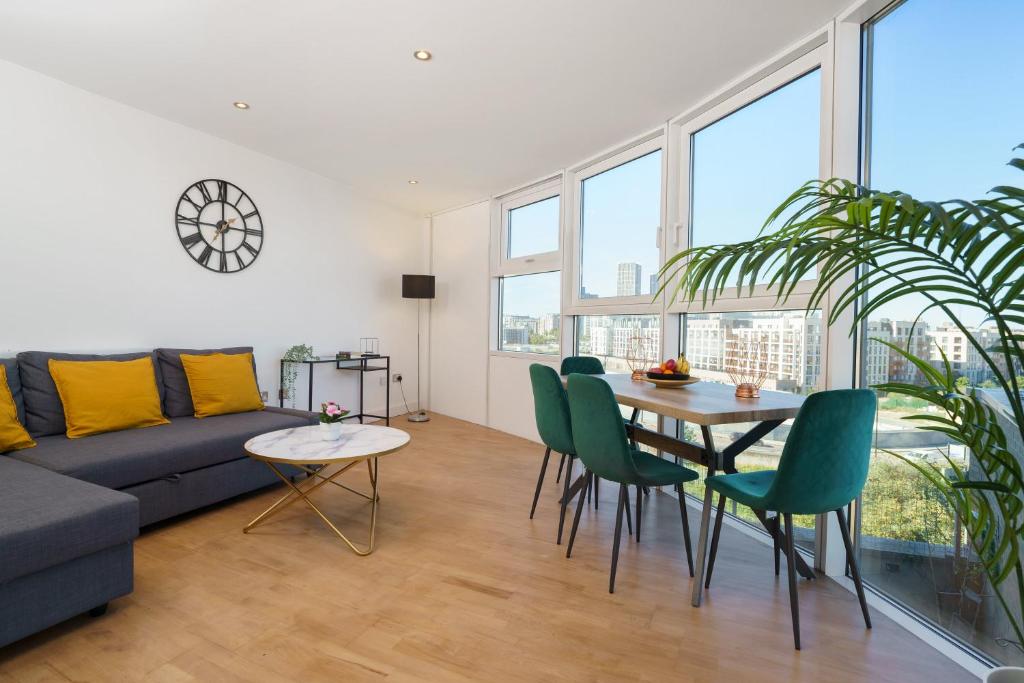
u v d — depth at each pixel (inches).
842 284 86.7
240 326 160.6
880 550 82.0
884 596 80.3
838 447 65.3
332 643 65.5
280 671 59.9
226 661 61.6
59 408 107.4
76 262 121.3
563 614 73.5
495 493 126.9
